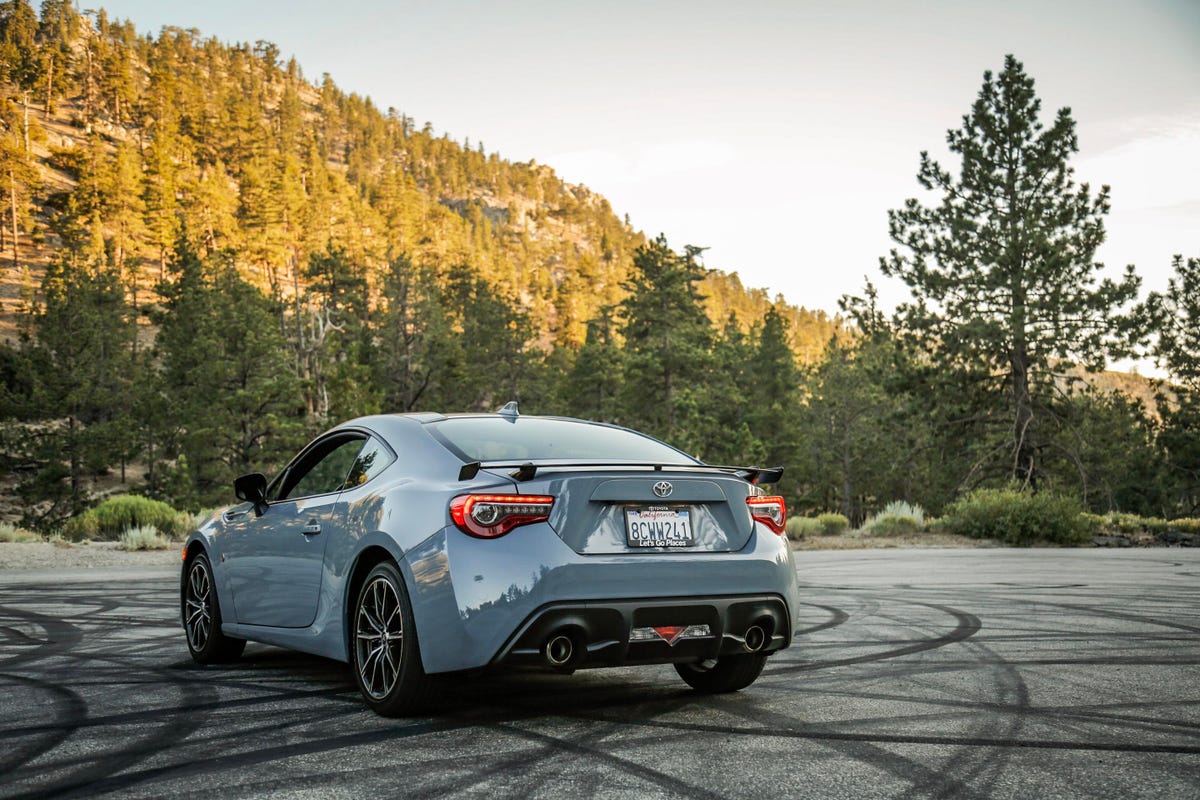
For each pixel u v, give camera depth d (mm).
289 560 5000
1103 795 3119
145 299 124375
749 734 3943
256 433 51219
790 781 3268
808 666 5555
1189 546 21172
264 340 54531
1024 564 14086
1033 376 36812
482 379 82688
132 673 5430
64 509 52000
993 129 35844
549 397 87250
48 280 99125
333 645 4617
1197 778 3309
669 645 4066
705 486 4320
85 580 11312
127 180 138000
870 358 62844
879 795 3115
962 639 6562
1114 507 53781
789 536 22469
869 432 63375
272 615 5148
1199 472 52875
